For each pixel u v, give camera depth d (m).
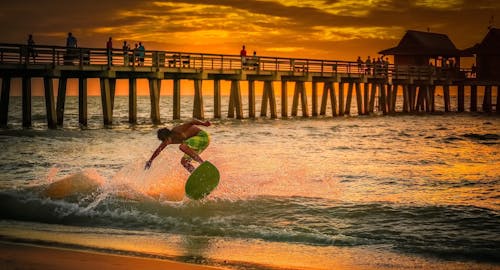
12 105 93.19
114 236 8.85
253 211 10.46
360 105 49.28
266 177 14.04
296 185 13.44
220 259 7.68
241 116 39.56
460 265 7.71
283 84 42.91
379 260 7.86
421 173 16.89
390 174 16.59
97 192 11.15
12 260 7.33
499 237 9.16
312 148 24.11
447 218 10.38
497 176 16.36
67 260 7.34
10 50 26.55
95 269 7.00
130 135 27.89
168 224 9.59
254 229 9.33
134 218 9.88
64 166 17.27
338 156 21.38
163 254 7.85
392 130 35.19
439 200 12.43
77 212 10.16
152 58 32.38
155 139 26.02
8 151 20.88
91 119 46.91
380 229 9.57
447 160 20.42
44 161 18.33
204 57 35.09
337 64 44.91
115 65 30.17
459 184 14.82
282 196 11.67
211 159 16.91
